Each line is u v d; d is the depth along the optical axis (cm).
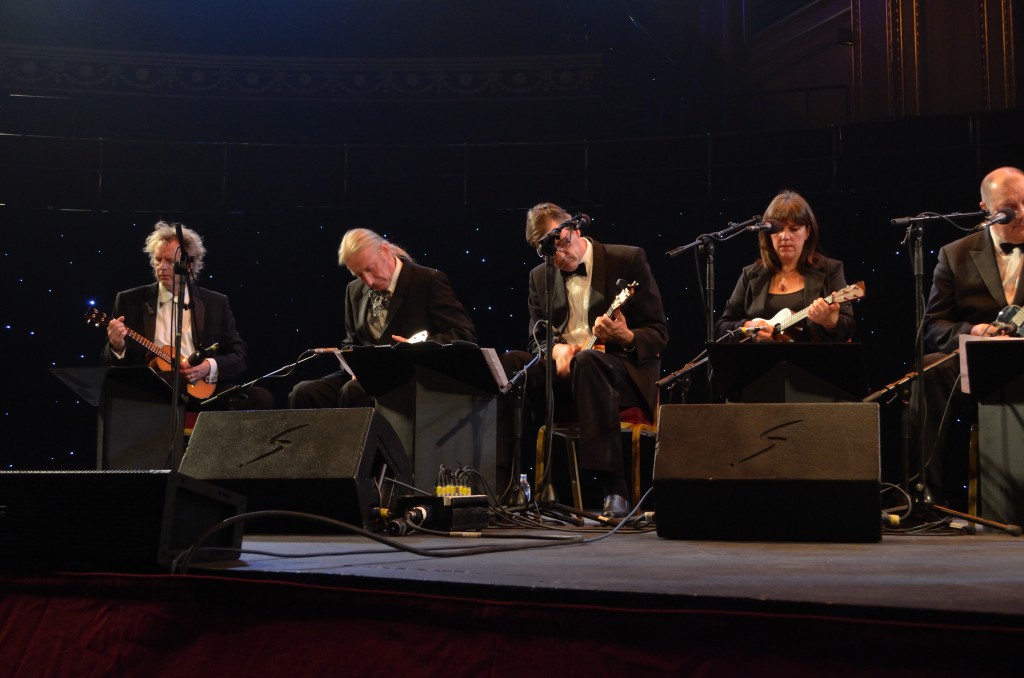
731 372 359
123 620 179
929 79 877
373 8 1005
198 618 174
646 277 426
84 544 186
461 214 849
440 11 1005
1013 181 396
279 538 285
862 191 749
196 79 973
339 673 162
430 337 441
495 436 387
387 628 162
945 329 399
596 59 982
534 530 329
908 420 362
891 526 340
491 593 156
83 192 841
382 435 318
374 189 868
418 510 297
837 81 945
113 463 427
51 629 184
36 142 841
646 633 146
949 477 523
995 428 337
